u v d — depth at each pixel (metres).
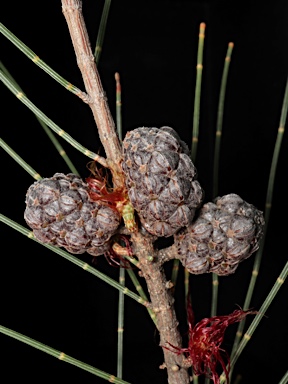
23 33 0.37
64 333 0.39
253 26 0.39
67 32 0.38
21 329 0.38
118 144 0.16
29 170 0.16
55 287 0.39
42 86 0.38
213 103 0.42
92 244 0.16
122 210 0.16
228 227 0.16
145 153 0.15
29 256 0.38
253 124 0.40
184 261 0.16
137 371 0.31
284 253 0.40
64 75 0.38
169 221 0.15
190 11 0.42
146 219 0.16
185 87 0.42
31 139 0.37
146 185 0.15
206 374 0.18
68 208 0.16
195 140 0.18
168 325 0.17
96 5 0.40
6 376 0.36
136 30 0.41
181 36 0.42
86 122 0.38
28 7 0.37
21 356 0.37
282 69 0.38
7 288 0.38
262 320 0.40
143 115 0.42
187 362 0.17
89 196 0.16
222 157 0.42
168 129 0.16
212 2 0.41
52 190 0.16
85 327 0.40
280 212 0.40
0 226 0.37
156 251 0.17
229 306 0.41
